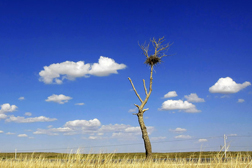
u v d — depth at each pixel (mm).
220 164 9484
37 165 9641
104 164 9156
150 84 24656
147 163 10555
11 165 9766
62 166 9156
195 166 9898
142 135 23219
